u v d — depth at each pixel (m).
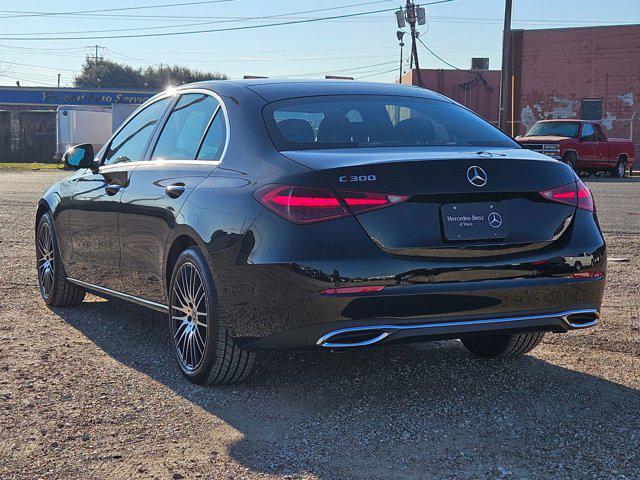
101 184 5.22
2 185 20.73
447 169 3.60
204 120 4.49
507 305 3.68
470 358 4.65
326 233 3.47
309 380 4.21
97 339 5.05
